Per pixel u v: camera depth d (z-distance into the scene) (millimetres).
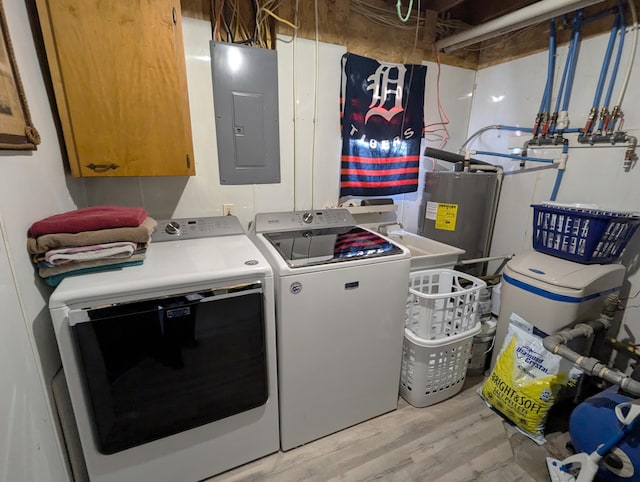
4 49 881
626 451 1150
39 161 1105
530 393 1521
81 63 1187
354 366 1555
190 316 1133
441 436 1598
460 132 2607
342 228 1948
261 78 1777
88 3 1145
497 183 2400
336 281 1389
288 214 1892
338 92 2023
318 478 1387
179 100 1340
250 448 1425
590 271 1528
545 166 2113
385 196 2324
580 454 1278
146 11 1216
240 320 1230
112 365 1062
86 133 1250
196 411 1238
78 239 1061
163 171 1386
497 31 1919
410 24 2168
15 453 853
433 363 1703
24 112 972
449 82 2434
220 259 1312
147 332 1083
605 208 1715
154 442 1213
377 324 1556
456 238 2230
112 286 1025
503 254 2463
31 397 949
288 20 1787
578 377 1454
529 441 1562
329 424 1584
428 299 1616
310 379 1458
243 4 1714
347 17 1951
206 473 1350
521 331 1633
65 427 1113
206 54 1642
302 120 1952
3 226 867
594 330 1540
